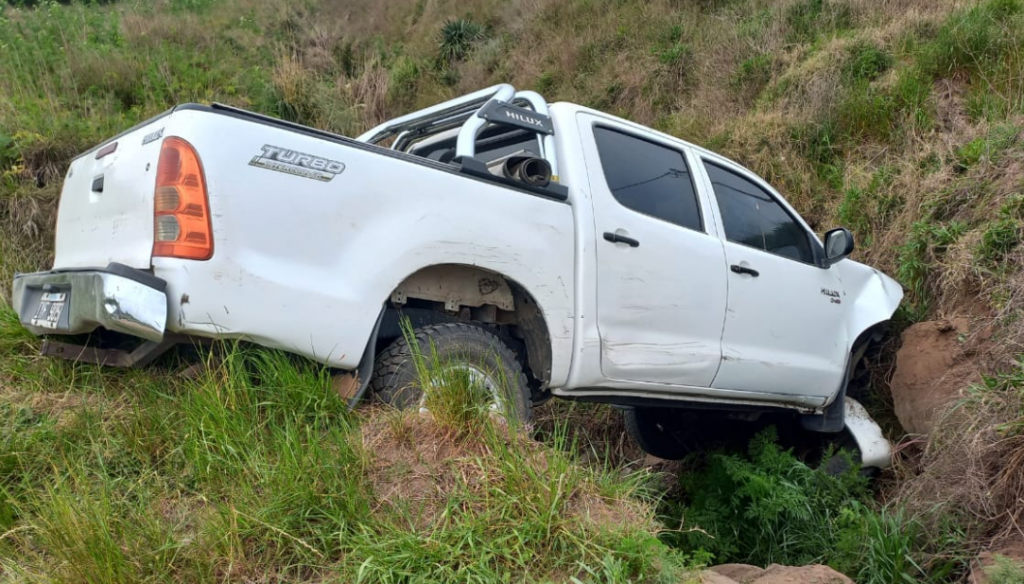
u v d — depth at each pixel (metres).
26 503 2.49
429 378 2.74
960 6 7.56
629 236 3.65
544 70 11.62
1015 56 6.59
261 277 2.62
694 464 5.06
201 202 2.55
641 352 3.64
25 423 2.98
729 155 7.54
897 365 4.88
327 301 2.74
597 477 2.66
